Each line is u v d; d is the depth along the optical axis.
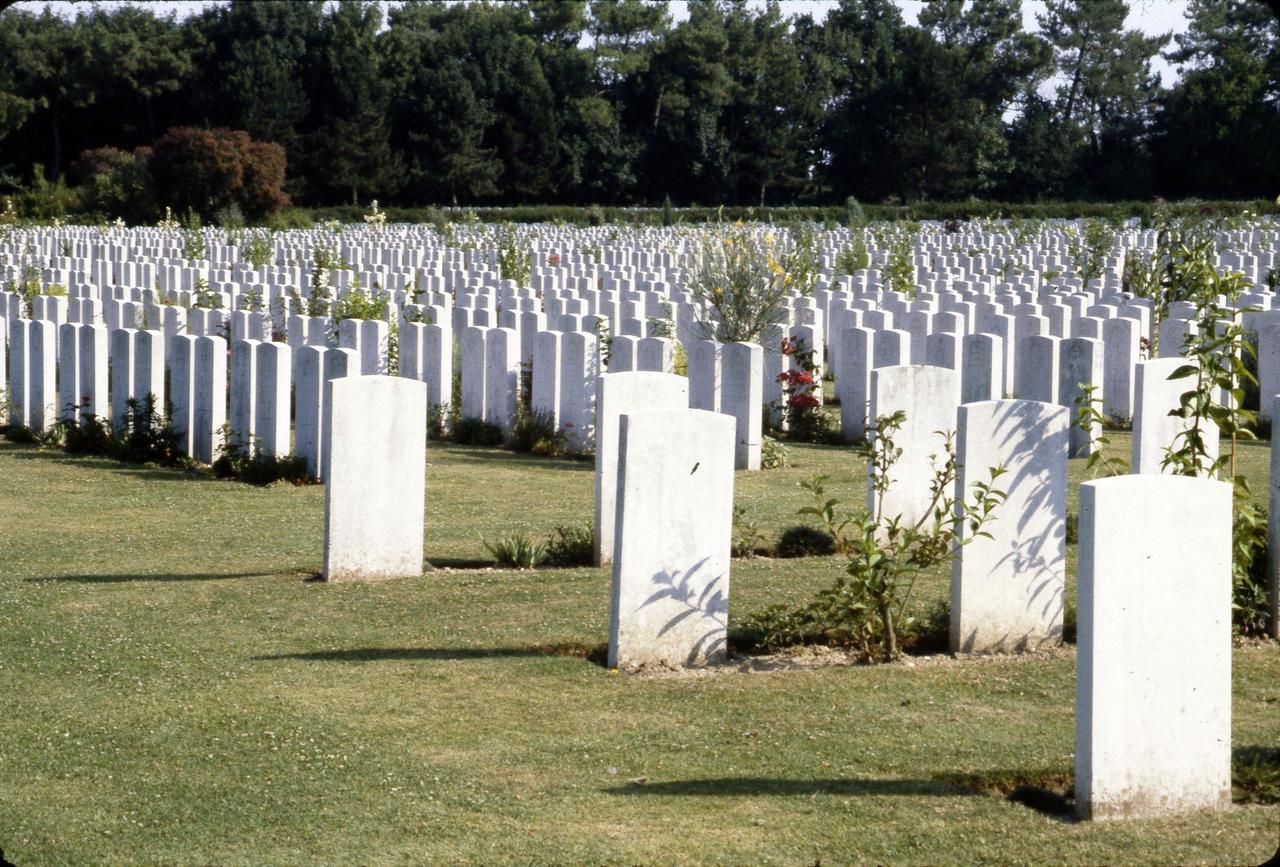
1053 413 7.00
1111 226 36.56
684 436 6.72
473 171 80.12
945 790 5.20
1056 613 7.14
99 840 4.82
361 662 6.82
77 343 14.38
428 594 8.12
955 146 81.25
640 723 5.95
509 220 65.31
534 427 14.03
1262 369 14.52
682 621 6.81
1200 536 4.96
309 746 5.69
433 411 15.21
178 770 5.45
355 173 77.69
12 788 5.30
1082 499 4.93
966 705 6.18
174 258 35.75
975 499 6.93
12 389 14.99
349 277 25.59
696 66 84.56
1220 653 5.02
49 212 63.09
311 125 80.12
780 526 9.91
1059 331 16.62
